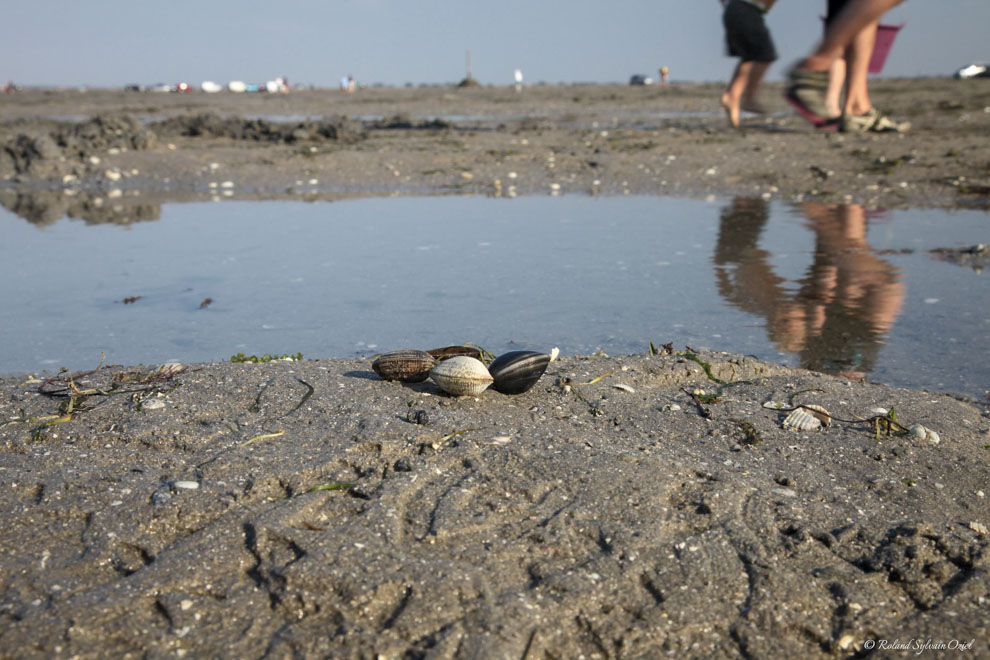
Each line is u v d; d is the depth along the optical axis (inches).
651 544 108.0
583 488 121.3
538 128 844.6
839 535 112.0
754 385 174.2
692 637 93.9
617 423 150.3
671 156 577.0
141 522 113.3
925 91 1228.5
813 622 95.9
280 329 229.6
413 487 121.3
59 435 141.3
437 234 360.8
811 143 609.9
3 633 91.7
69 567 104.7
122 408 152.8
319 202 460.8
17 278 292.5
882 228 355.3
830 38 617.6
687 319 234.2
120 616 95.0
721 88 1782.7
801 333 220.7
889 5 558.6
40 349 215.0
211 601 98.0
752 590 100.4
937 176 467.2
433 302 254.2
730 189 469.7
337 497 119.4
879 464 136.4
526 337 219.0
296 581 99.6
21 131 916.6
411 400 156.4
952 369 194.1
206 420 147.6
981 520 120.1
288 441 137.1
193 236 366.3
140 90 3164.4
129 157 624.7
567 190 485.7
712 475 126.5
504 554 105.8
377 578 99.3
